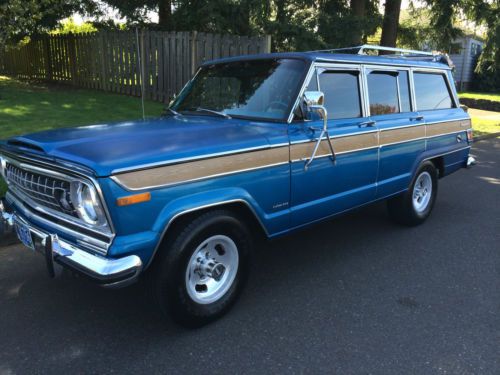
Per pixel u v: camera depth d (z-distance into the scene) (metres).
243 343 3.15
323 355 3.03
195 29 12.52
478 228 5.62
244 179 3.33
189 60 10.65
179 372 2.85
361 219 5.90
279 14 12.18
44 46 15.77
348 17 12.20
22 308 3.53
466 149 6.34
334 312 3.58
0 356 2.95
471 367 2.93
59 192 2.95
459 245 5.05
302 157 3.75
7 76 17.66
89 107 10.35
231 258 3.45
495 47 14.77
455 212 6.29
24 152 3.15
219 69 4.52
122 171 2.68
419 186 5.66
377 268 4.41
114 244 2.73
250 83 4.12
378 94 4.70
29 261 4.31
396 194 5.09
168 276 3.02
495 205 6.67
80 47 14.13
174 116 4.24
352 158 4.27
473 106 22.19
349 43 12.18
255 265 4.45
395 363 2.96
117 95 12.50
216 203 3.13
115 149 2.87
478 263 4.57
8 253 4.45
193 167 3.01
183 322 3.21
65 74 15.20
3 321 3.35
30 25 12.25
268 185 3.52
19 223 3.39
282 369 2.88
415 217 5.52
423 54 6.18
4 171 3.73
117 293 3.79
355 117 4.36
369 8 14.76
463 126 6.19
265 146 3.44
